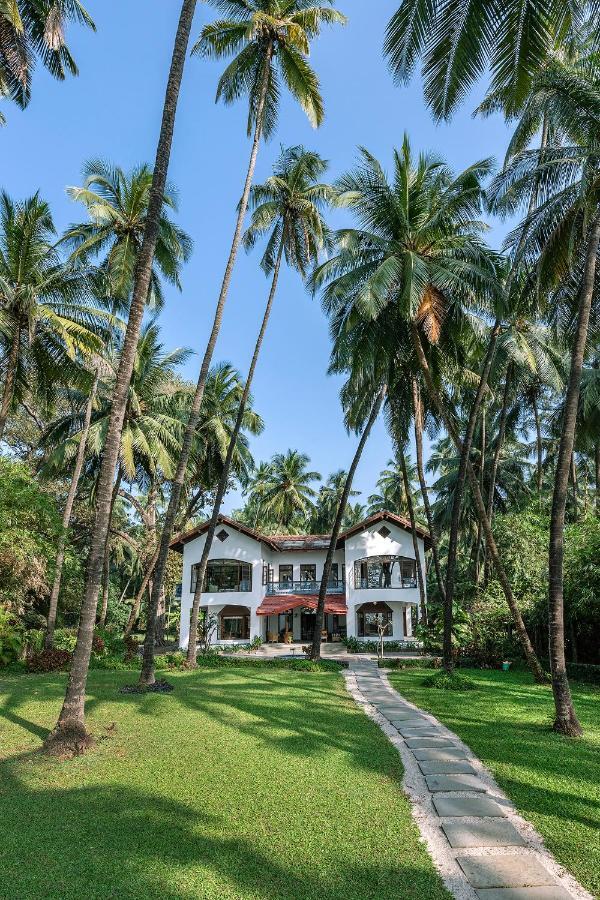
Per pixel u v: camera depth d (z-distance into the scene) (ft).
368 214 55.57
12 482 54.60
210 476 111.34
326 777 23.25
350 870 15.58
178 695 40.96
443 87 24.02
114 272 63.10
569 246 36.83
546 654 66.95
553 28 23.16
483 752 27.40
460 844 17.33
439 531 124.67
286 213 68.44
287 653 96.02
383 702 41.65
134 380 85.10
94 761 24.88
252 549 110.73
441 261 52.70
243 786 22.00
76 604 96.12
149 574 94.79
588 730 32.14
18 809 19.47
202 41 55.42
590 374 75.00
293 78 56.75
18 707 35.55
